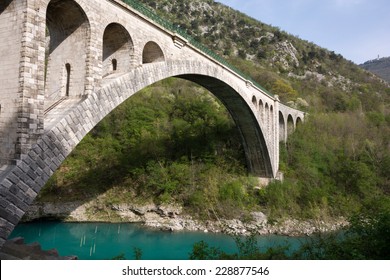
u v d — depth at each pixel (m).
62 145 13.99
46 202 42.41
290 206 39.84
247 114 37.59
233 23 118.19
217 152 46.69
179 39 22.92
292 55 107.69
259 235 34.53
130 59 18.78
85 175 46.53
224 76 30.11
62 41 16.50
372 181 43.84
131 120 53.34
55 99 16.27
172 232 36.09
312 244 15.26
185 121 53.47
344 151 50.41
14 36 13.11
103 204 42.91
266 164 43.53
